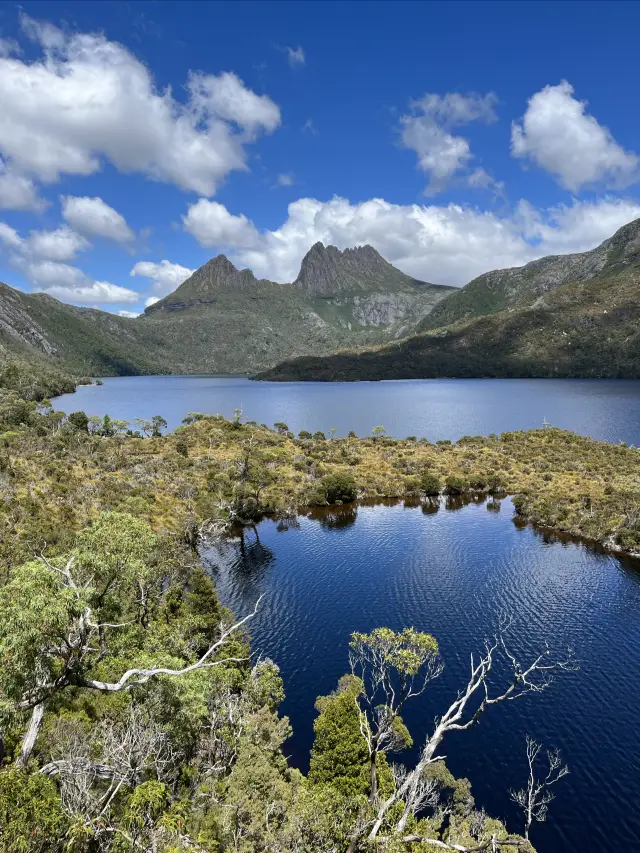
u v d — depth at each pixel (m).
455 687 48.34
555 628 58.88
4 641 17.94
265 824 22.50
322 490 116.50
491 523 100.44
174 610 50.56
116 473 108.94
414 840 17.50
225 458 136.62
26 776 16.52
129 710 25.45
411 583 72.75
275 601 68.12
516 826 33.44
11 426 146.62
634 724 42.78
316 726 34.59
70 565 22.84
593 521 91.62
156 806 18.50
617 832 32.97
